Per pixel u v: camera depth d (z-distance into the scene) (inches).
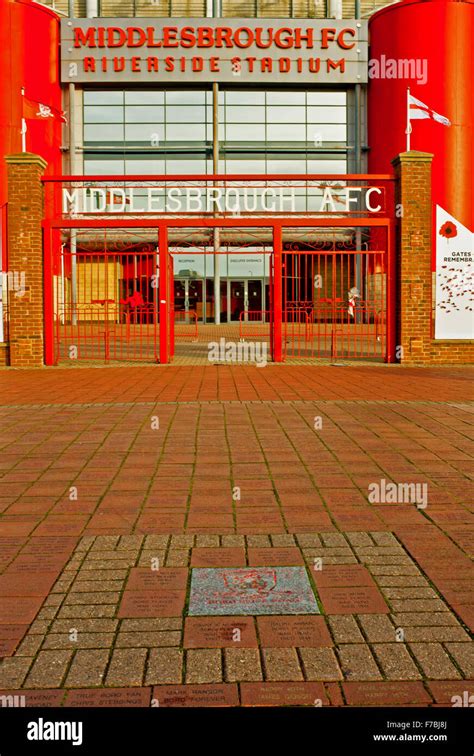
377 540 168.2
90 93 1360.7
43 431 298.7
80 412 346.9
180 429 301.6
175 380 489.4
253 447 266.2
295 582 143.6
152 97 1366.9
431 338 610.5
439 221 602.5
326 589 140.1
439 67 1270.9
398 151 1294.3
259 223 608.1
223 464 240.7
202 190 1352.1
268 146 1376.7
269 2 1423.5
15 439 282.2
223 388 442.0
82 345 847.1
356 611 130.5
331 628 124.0
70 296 1262.3
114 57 1325.0
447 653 115.6
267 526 178.5
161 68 1330.0
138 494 206.5
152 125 1368.1
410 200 598.9
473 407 358.6
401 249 600.4
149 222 604.1
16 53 1249.4
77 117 1359.5
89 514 188.5
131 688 106.1
